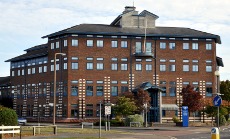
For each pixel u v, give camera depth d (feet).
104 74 312.29
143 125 247.09
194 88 323.37
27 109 359.46
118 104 277.64
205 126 245.45
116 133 169.27
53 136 146.10
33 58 355.15
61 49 316.60
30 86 357.41
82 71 309.83
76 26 319.47
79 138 136.77
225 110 276.21
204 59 326.44
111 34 312.91
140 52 315.17
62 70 314.35
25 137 140.36
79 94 308.19
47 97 332.60
